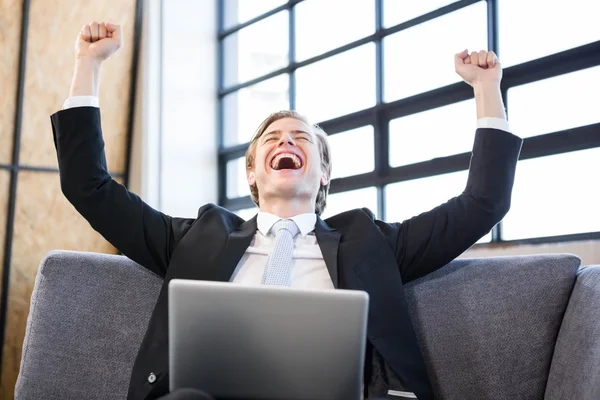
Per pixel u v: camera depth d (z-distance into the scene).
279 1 4.98
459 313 2.06
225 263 2.04
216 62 5.30
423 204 3.90
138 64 5.04
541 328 2.02
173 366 1.44
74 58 4.77
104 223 2.09
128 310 2.10
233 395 1.44
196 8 5.23
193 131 5.14
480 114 2.18
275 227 2.17
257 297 1.44
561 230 3.26
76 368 2.04
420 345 2.05
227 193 5.18
